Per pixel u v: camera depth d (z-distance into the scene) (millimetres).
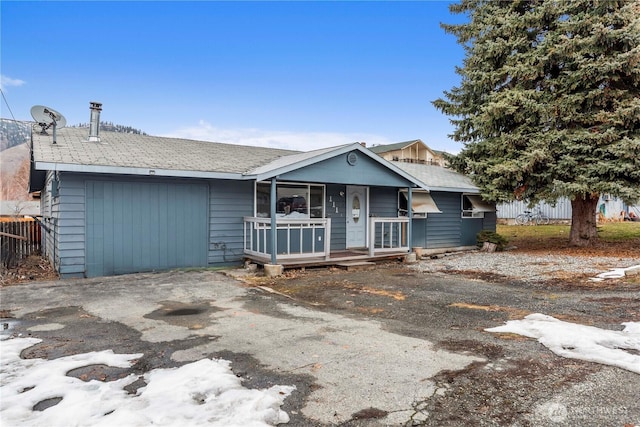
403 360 4074
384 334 4992
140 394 3287
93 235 9102
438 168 18156
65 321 5586
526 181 14273
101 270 9219
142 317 5828
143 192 9711
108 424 2785
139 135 13273
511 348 4410
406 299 7070
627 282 7930
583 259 11367
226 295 7414
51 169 7980
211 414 2936
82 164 8297
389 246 12680
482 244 15125
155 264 9898
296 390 3377
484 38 15773
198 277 9281
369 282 8758
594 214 14547
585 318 5582
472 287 8102
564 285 8008
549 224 24891
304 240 11641
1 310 6188
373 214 13758
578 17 12852
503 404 3125
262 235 10758
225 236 10914
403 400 3197
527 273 9516
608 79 12695
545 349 4359
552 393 3305
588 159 12664
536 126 14195
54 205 9906
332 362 4027
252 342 4672
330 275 9711
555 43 13555
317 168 10469
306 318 5805
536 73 13844
